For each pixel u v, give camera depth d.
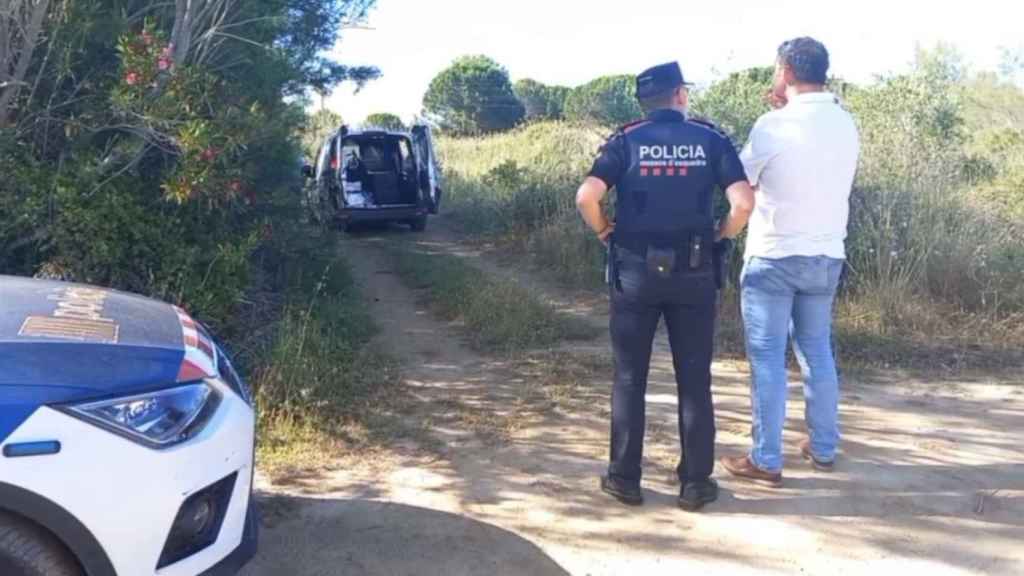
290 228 8.02
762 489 4.53
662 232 4.05
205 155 5.46
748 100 10.35
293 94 9.34
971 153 12.40
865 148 9.24
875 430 5.36
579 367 6.62
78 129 5.78
